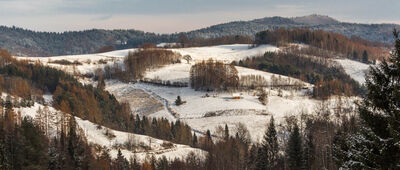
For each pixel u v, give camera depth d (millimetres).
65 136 99562
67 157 88188
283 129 143125
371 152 23188
